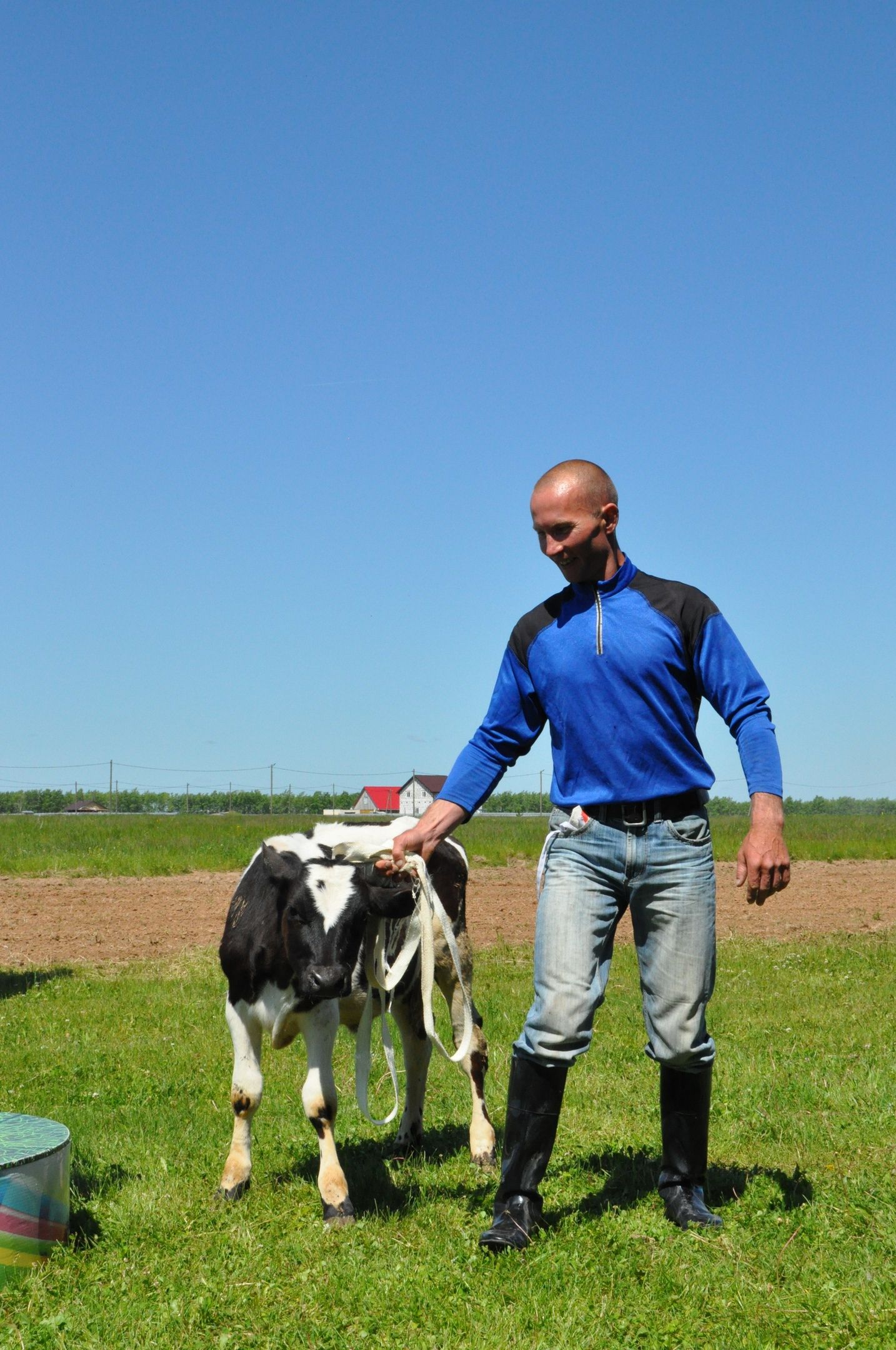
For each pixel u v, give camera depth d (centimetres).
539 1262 441
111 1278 446
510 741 514
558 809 482
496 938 1468
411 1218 511
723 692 467
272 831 3622
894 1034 884
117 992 1095
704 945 467
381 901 518
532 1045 468
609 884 471
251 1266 454
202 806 8769
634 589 477
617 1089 728
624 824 464
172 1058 833
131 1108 695
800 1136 611
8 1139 474
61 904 1738
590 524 470
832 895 1994
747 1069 761
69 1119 670
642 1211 494
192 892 1886
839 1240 459
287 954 513
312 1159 600
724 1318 399
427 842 510
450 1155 620
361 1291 430
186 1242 482
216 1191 545
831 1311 398
